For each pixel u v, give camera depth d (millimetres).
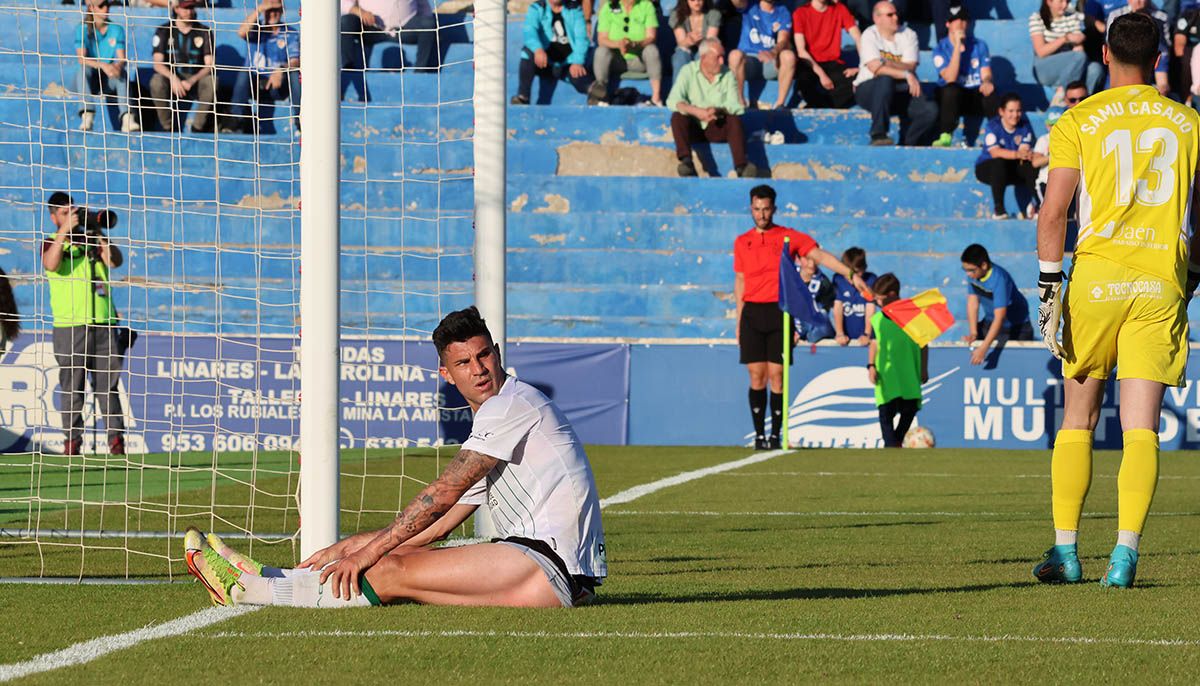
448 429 30250
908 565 12828
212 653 8164
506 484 9695
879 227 39312
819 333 31859
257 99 15898
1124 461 11203
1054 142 11359
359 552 9445
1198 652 8312
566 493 9656
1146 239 11094
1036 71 43281
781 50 42594
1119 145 11102
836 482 22516
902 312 30906
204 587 10672
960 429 31500
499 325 14219
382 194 39812
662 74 43875
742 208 40156
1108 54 11516
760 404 30188
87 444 28438
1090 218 11211
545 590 9609
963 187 40500
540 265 38562
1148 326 11141
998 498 20047
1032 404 31453
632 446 31156
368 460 26438
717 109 40250
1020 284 38469
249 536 14266
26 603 10289
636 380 31766
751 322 29891
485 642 8461
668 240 39344
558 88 43250
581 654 8141
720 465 25875
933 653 8258
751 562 13086
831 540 14953
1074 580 11508
